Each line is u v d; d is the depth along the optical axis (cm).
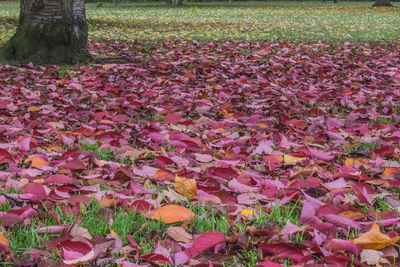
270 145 373
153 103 524
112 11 2445
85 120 456
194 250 202
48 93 567
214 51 976
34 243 219
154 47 1021
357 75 714
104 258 202
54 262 196
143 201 247
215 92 593
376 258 197
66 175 299
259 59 867
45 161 319
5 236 223
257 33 1380
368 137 390
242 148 369
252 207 260
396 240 197
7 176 297
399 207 254
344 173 297
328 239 218
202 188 274
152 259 199
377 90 616
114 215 245
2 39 1127
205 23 1725
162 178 296
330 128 426
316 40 1219
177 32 1368
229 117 469
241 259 204
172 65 770
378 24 1802
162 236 228
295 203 262
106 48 1020
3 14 2058
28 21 777
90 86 610
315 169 314
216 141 384
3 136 390
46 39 779
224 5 3366
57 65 781
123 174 293
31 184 264
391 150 348
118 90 573
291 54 943
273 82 670
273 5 3494
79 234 219
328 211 241
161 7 2981
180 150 356
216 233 203
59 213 248
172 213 237
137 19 1869
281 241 213
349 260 195
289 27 1611
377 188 289
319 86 633
